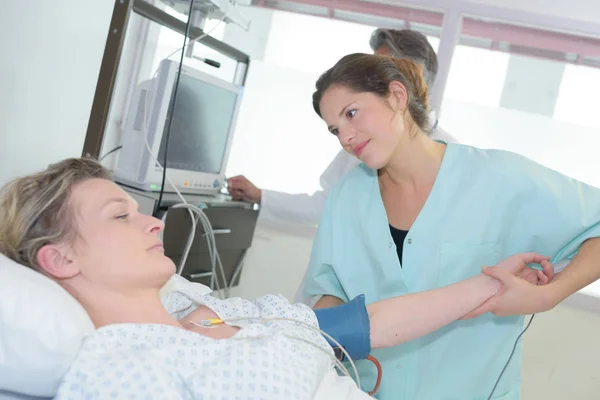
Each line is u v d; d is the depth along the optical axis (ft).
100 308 3.64
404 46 7.16
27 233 3.64
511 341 5.06
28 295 3.22
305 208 8.23
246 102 9.44
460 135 9.07
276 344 3.54
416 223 4.93
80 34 5.16
